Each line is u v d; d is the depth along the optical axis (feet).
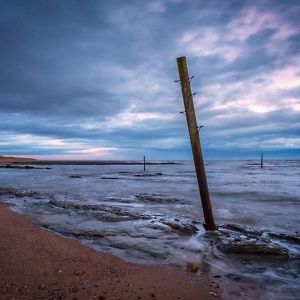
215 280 21.35
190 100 37.04
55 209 51.01
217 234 34.53
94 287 18.71
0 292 17.03
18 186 103.45
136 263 24.68
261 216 49.70
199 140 37.27
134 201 64.59
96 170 263.70
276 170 268.62
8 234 30.42
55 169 281.95
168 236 34.04
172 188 98.17
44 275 20.03
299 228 41.16
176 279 21.07
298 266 24.99
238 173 212.64
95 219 42.75
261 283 21.24
